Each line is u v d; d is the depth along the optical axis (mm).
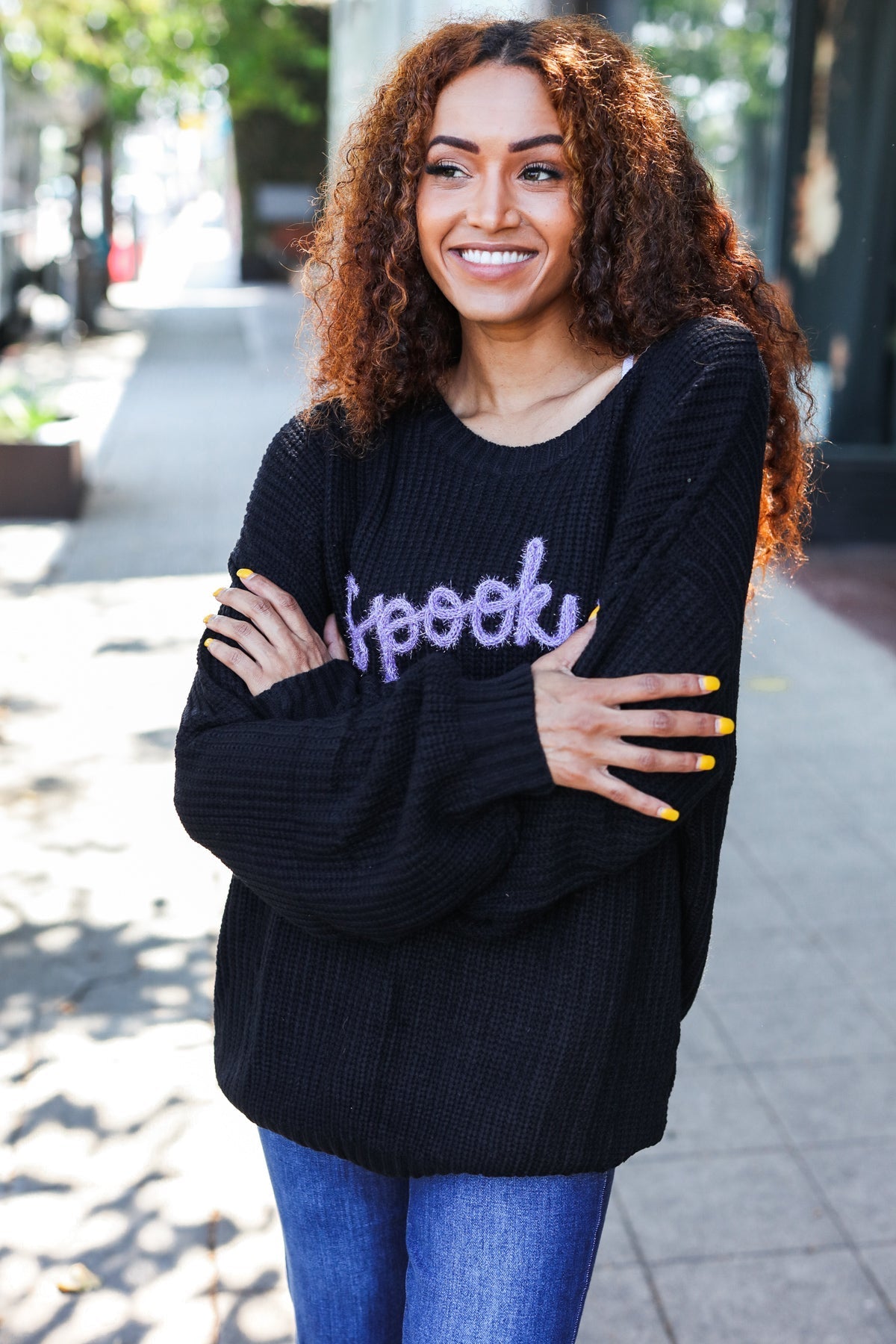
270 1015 1747
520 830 1580
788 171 8469
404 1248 1902
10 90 16828
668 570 1572
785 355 1859
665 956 1674
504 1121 1638
